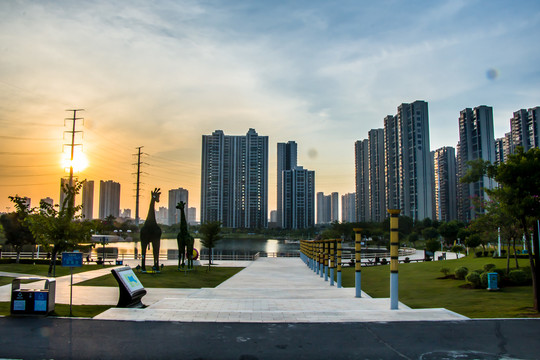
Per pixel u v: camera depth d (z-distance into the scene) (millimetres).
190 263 33531
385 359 7766
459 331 9781
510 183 13227
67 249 28484
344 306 14422
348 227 114688
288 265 43125
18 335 9188
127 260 44312
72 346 8406
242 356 7871
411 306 15516
